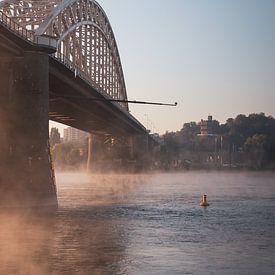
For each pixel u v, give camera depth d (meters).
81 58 96.25
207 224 44.06
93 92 88.00
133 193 85.94
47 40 56.62
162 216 50.00
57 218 47.19
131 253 30.78
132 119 141.62
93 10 104.75
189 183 125.25
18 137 54.94
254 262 28.53
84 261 28.59
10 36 51.66
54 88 76.94
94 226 42.16
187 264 27.97
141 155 182.00
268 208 58.59
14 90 55.97
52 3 73.50
